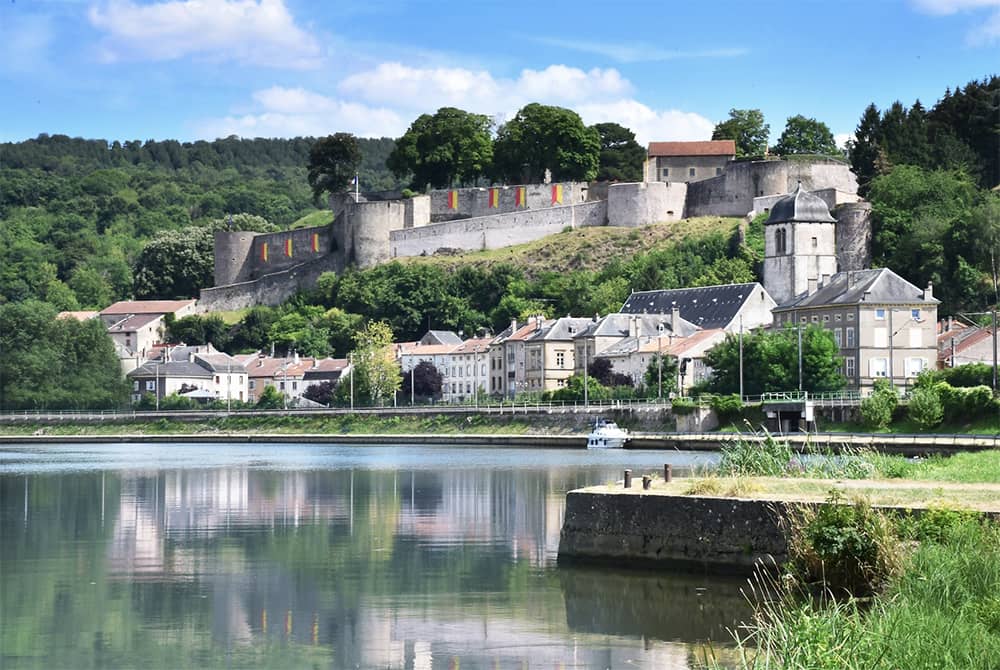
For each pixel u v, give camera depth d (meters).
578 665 34.41
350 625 39.44
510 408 151.88
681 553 42.44
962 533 34.09
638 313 183.62
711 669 31.56
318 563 49.91
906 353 142.88
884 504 38.16
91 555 52.75
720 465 55.84
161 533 59.47
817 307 148.88
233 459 120.88
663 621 38.06
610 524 44.56
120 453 138.75
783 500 40.16
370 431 162.38
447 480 87.12
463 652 36.06
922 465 54.38
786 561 39.06
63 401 189.88
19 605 42.69
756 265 196.50
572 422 143.62
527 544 54.22
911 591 31.02
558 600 40.97
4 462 119.06
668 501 42.94
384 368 184.12
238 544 55.44
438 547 53.66
